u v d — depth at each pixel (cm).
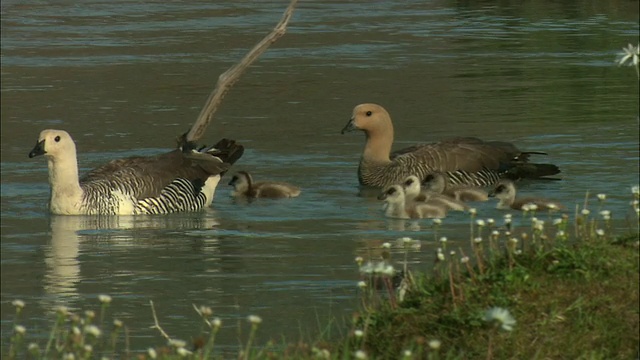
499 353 919
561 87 2998
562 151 2177
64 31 4344
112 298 1302
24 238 1652
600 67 3334
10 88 3122
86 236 1667
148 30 4359
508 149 2048
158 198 1841
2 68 3478
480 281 987
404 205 1739
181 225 1741
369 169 1994
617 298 961
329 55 3694
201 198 1872
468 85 3073
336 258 1477
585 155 2131
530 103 2762
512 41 3966
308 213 1786
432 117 2620
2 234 1677
